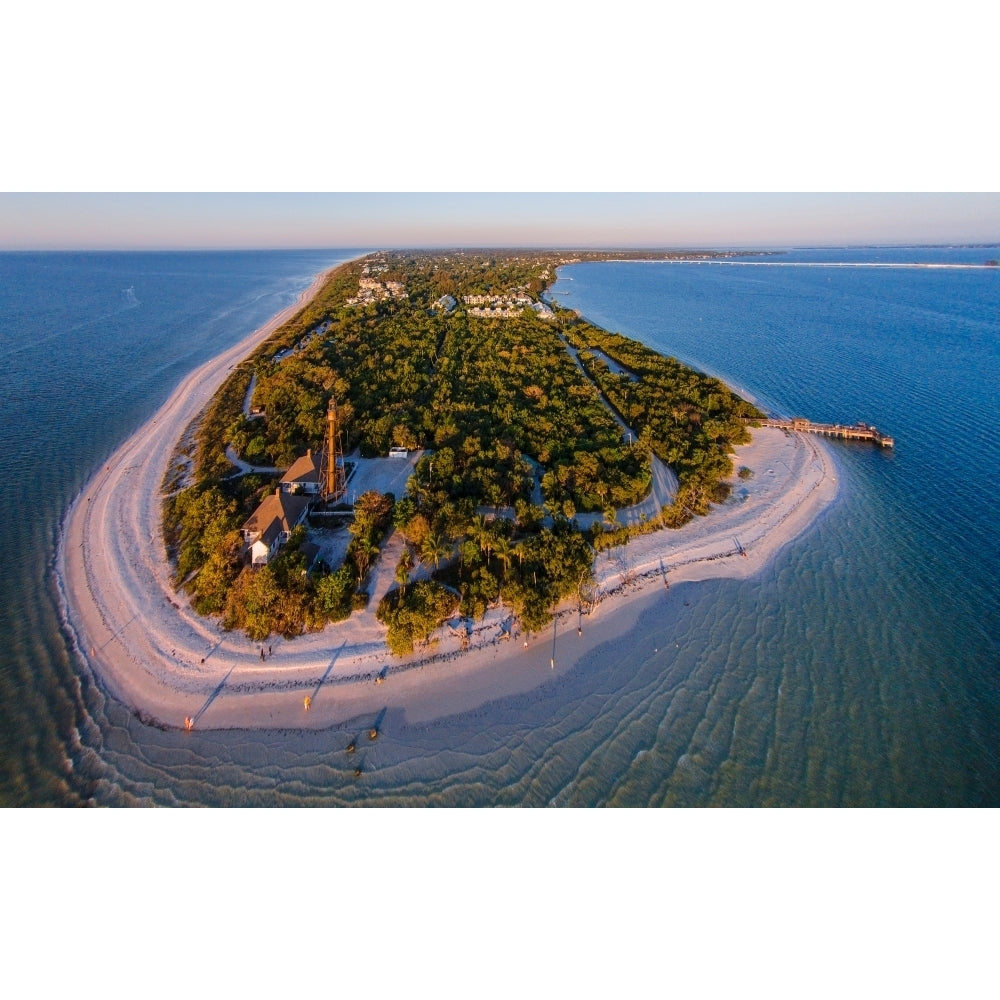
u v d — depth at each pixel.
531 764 38.72
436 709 42.19
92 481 71.38
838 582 56.75
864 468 81.31
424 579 52.97
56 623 48.59
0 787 36.31
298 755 38.81
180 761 38.25
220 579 50.31
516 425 82.88
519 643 47.81
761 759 39.31
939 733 41.25
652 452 81.69
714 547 61.84
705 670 46.19
